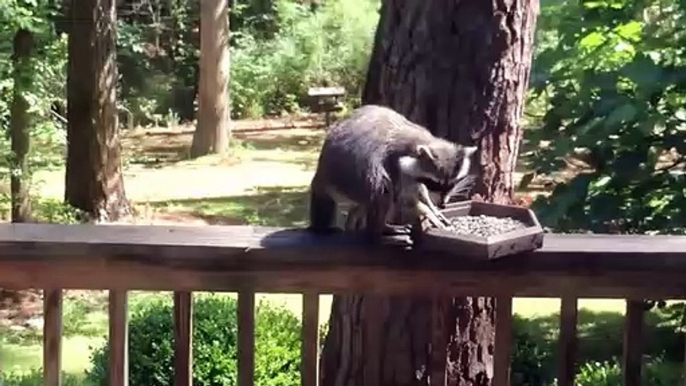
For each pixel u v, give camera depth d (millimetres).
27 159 9992
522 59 3420
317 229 2402
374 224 2270
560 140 4414
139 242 2293
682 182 4258
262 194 14289
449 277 2293
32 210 10383
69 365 7109
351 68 21328
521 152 4773
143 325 5129
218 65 17453
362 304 3346
